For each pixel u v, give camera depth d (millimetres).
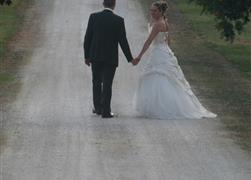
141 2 63531
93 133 20484
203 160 17641
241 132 21000
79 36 46469
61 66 35125
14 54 38875
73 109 24312
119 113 23641
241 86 30875
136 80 31000
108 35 22688
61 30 48844
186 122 22344
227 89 29766
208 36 49094
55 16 55312
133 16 56188
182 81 23219
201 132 20891
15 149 18578
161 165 17062
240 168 16938
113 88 28766
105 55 22625
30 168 16672
